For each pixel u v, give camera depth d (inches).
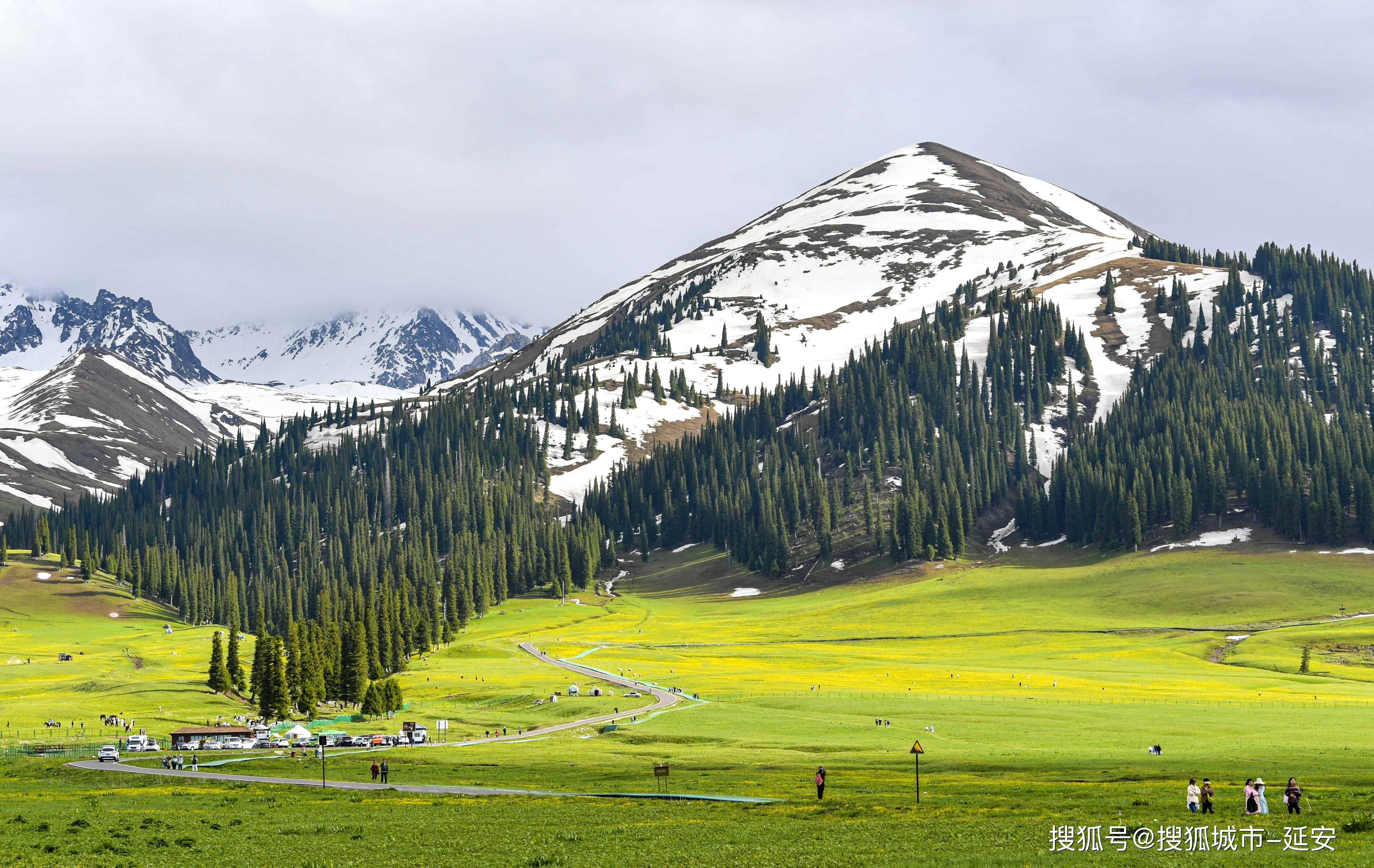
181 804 2849.4
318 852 2059.5
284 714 5521.7
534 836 2199.8
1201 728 4365.2
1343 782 2746.1
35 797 3034.0
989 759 3560.5
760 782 3152.1
